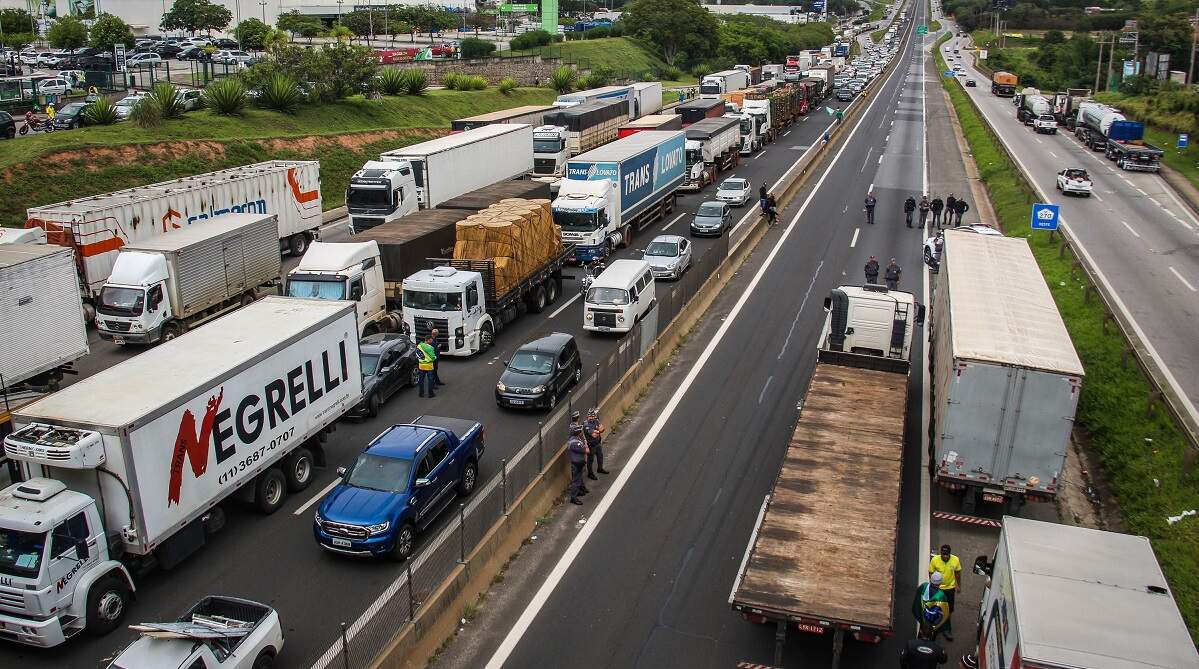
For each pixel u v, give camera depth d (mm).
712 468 20703
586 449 18938
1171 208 50656
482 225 30125
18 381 22719
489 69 103125
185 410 16062
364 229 37812
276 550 17359
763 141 74062
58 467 14836
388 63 94688
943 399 18734
